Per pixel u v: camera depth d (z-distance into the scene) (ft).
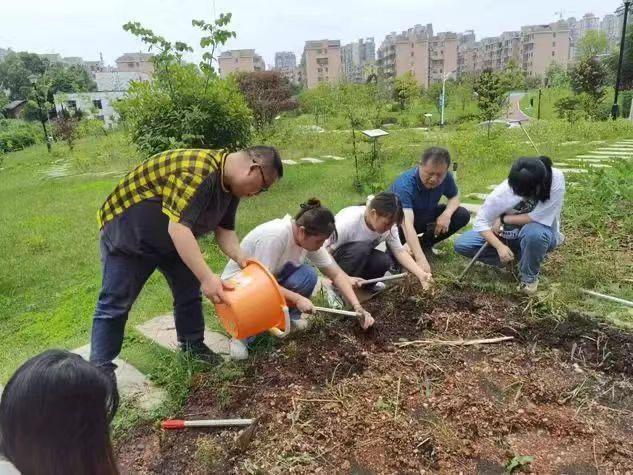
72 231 24.47
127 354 11.51
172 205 8.56
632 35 96.22
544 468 7.72
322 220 10.30
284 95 74.23
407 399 9.33
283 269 11.50
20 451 3.92
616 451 8.01
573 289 13.21
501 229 14.35
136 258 9.33
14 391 3.86
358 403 9.20
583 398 9.32
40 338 13.43
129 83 23.70
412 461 7.91
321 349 10.96
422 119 85.81
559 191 12.91
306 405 9.14
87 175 45.32
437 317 12.12
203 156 8.77
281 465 7.89
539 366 10.34
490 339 11.26
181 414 9.31
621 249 16.71
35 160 66.95
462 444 8.16
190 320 10.81
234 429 8.77
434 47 238.48
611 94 96.68
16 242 23.13
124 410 9.43
